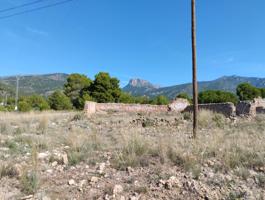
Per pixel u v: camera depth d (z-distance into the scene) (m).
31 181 7.06
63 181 7.50
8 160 9.02
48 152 10.38
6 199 6.25
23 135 13.77
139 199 6.41
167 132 15.78
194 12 14.52
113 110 34.03
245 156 9.02
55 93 56.34
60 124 21.06
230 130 15.62
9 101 77.56
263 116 20.86
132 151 9.34
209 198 6.38
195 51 14.31
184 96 53.91
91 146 11.12
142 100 59.41
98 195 6.62
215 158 9.12
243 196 6.48
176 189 6.86
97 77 55.41
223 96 48.75
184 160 8.63
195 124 13.52
